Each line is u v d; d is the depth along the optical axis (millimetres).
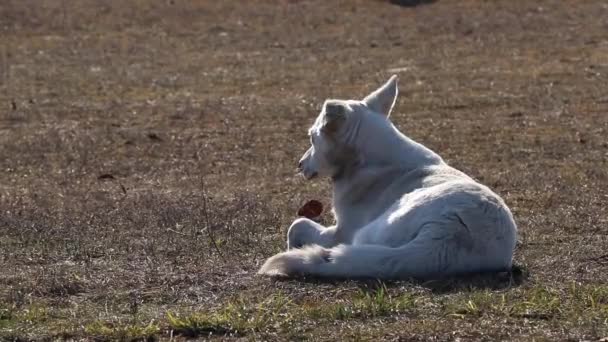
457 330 16953
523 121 44531
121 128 45188
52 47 69812
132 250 23688
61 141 42000
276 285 19984
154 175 35406
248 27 77000
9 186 34125
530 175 33094
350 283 19719
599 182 31672
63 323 17984
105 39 72562
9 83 57531
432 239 19719
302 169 22594
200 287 20328
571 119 44719
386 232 20453
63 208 29266
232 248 23688
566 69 57906
